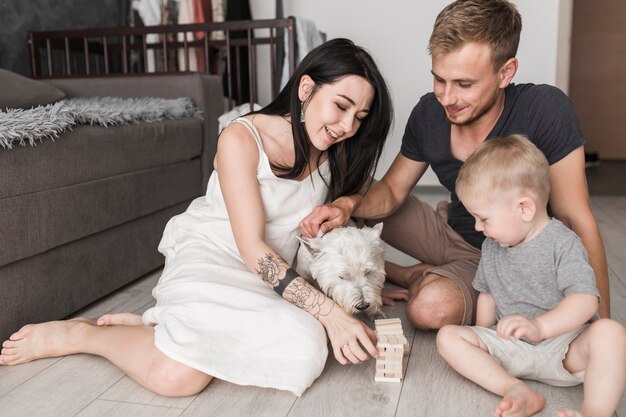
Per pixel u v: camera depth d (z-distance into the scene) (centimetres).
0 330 150
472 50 131
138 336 135
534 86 150
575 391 126
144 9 374
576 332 123
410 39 404
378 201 168
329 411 120
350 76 134
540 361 124
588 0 561
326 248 144
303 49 329
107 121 198
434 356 145
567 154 142
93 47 372
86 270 185
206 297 135
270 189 147
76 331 147
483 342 126
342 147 155
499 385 121
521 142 126
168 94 275
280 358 129
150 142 222
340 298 142
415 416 117
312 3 414
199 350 125
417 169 176
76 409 123
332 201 165
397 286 200
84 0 371
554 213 147
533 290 126
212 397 127
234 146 142
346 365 141
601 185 427
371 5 407
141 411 121
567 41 385
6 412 122
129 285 213
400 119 412
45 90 244
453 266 161
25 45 339
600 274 137
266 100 430
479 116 141
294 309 132
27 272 160
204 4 376
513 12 134
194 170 263
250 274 146
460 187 130
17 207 154
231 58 396
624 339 112
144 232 220
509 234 125
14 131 154
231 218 141
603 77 569
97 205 188
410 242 185
